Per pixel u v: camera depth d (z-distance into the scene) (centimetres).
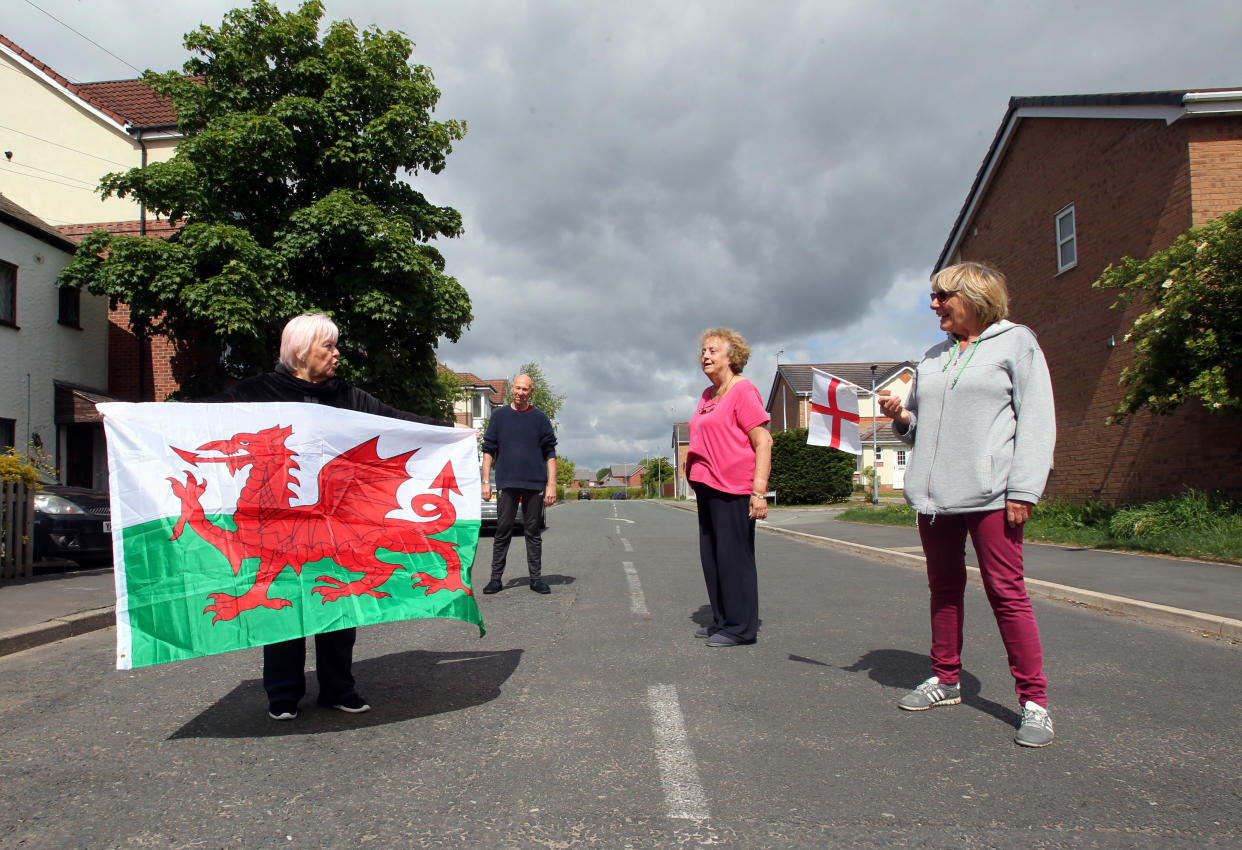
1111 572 775
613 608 639
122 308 1719
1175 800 264
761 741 325
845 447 667
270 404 363
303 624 352
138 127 1898
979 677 422
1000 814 254
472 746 323
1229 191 1116
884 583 804
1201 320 968
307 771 298
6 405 1373
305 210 1427
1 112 1922
